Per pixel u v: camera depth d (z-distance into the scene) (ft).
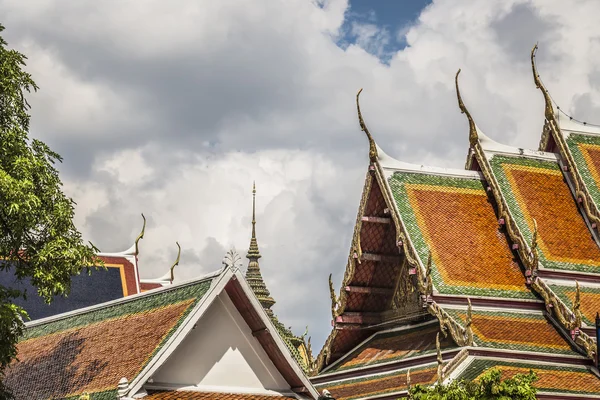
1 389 106.32
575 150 178.91
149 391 96.32
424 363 147.02
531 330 150.51
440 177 167.84
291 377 104.68
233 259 100.94
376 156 162.40
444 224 161.38
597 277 161.48
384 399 141.59
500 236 164.35
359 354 163.73
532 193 170.81
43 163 111.14
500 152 173.99
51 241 109.70
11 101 111.04
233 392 101.50
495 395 108.68
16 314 103.55
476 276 155.84
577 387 139.23
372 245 163.84
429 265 149.48
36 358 114.42
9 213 104.17
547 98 181.98
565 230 167.73
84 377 103.50
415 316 158.10
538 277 157.07
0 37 112.06
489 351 141.18
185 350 99.71
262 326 102.42
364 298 165.48
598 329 141.90
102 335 110.01
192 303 100.32
